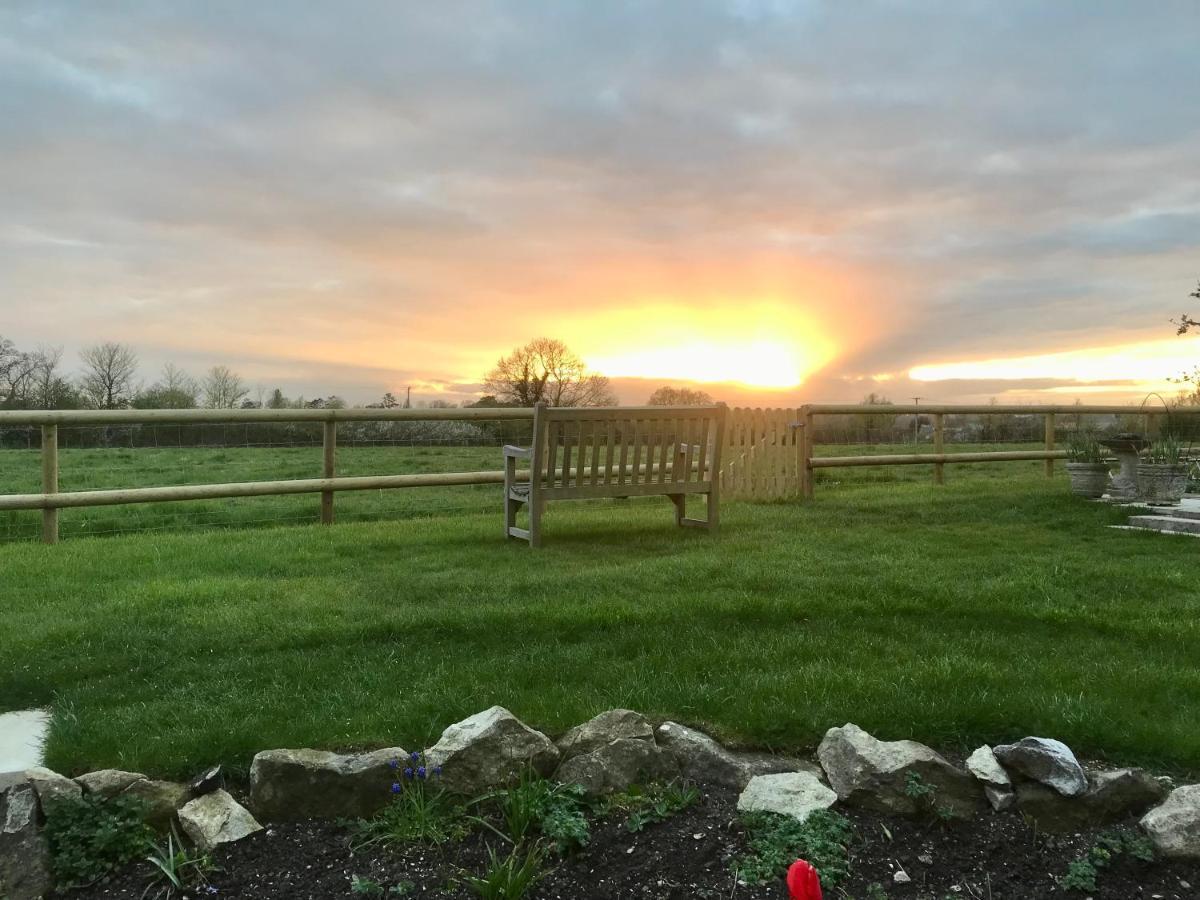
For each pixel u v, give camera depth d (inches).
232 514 378.9
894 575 209.6
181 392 1006.4
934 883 91.7
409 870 93.0
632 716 114.3
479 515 346.6
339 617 174.7
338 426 453.1
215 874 93.1
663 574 212.2
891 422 535.5
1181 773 108.3
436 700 124.2
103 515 373.4
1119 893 90.3
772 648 151.1
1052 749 102.7
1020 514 326.3
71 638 160.4
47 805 96.9
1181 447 431.8
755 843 96.1
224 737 112.6
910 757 104.0
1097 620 167.8
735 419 391.2
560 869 93.4
